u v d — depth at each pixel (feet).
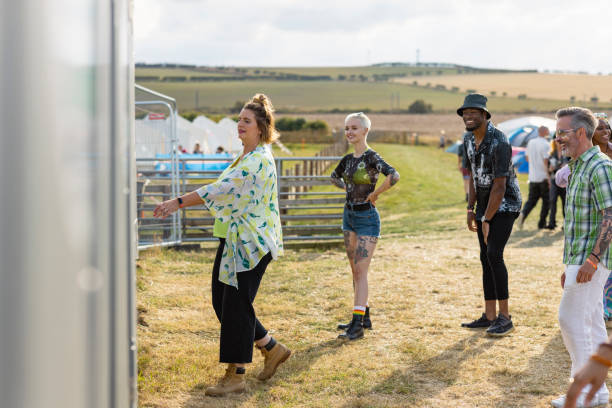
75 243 3.53
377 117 312.29
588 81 508.53
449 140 192.44
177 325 16.61
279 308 18.52
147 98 28.02
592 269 10.35
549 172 35.27
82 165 3.60
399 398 11.64
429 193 64.23
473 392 11.89
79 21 3.57
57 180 3.35
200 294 20.31
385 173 15.44
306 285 21.79
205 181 36.78
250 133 11.93
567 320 10.93
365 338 15.70
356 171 15.65
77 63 3.54
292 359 13.92
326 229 33.32
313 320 17.49
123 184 4.25
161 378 12.53
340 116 317.42
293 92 458.50
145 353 14.01
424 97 449.06
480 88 492.54
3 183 3.11
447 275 23.49
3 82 3.12
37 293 3.22
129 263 4.50
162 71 562.66
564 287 11.06
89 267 3.69
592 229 10.63
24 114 3.17
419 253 28.91
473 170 15.97
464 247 30.60
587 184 10.55
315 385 12.32
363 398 11.64
